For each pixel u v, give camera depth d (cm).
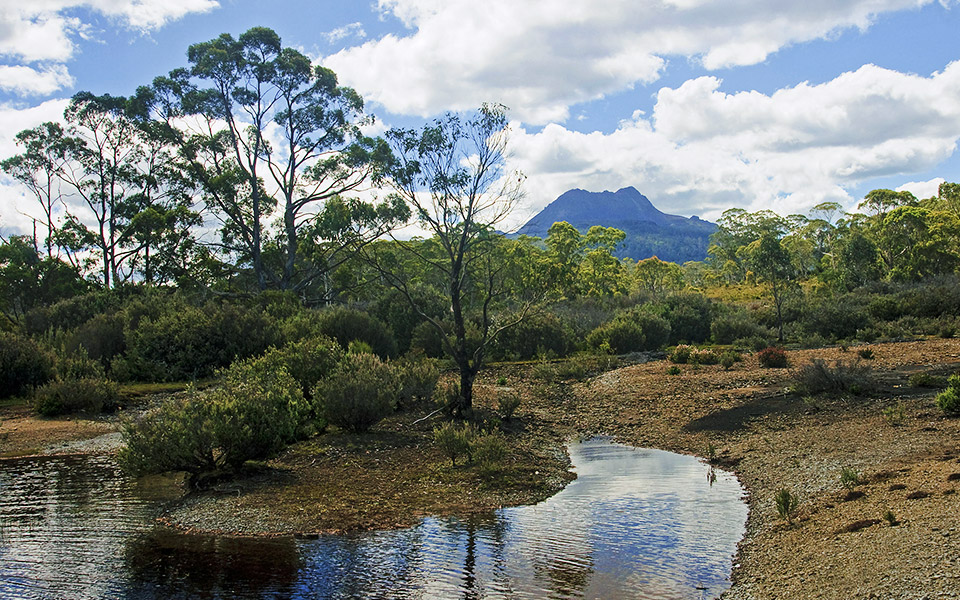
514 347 3066
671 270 8050
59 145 4828
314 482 1103
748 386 1866
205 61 4578
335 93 4856
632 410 1750
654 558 728
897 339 2845
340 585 675
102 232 4994
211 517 919
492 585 667
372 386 1470
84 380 1958
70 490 1091
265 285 4609
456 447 1233
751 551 734
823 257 7538
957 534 640
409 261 4844
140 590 670
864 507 793
